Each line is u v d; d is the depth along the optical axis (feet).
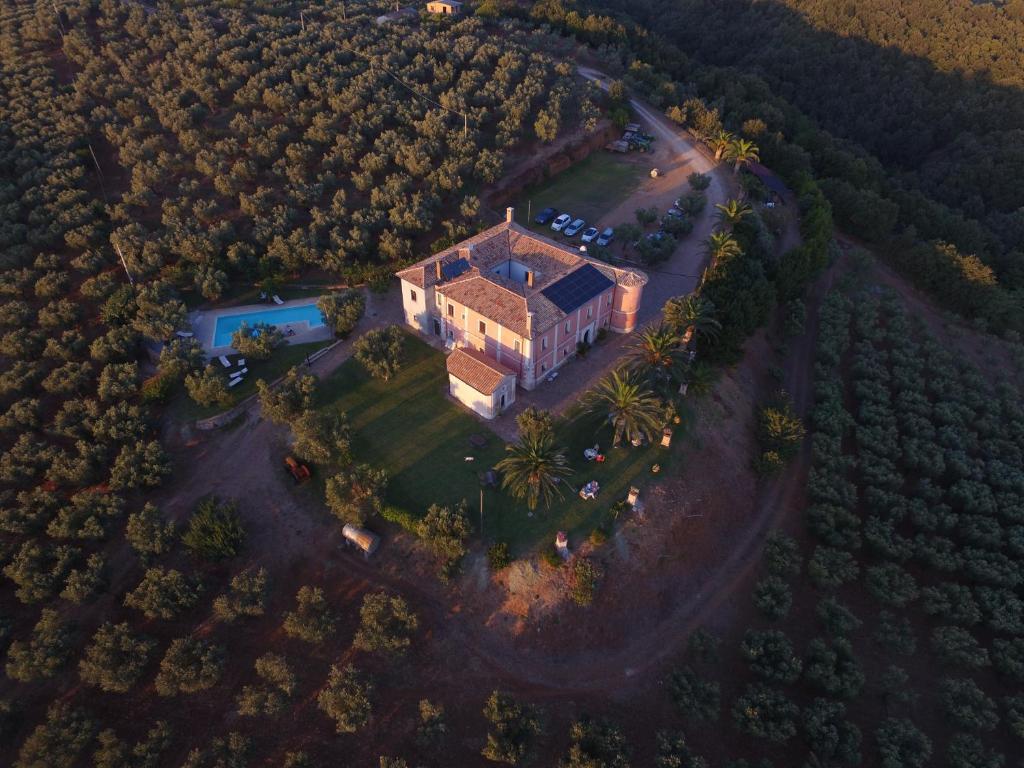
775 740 165.58
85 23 418.72
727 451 240.73
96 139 346.13
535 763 164.76
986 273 349.41
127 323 260.21
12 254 273.95
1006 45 570.05
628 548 199.21
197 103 370.94
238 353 260.01
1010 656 193.16
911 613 212.02
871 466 245.65
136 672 161.27
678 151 421.18
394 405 241.55
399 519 197.67
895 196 435.94
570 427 231.30
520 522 200.23
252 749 156.25
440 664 180.96
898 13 636.48
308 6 483.51
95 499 192.54
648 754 171.12
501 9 540.52
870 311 324.39
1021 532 223.30
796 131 486.79
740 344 267.59
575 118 414.41
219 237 296.92
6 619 174.29
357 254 304.30
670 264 323.37
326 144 356.18
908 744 171.12
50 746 148.36
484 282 246.27
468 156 358.43
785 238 364.79
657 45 562.25
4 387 225.15
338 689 161.07
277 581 194.90
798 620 207.21
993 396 290.15
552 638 185.78
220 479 217.36
